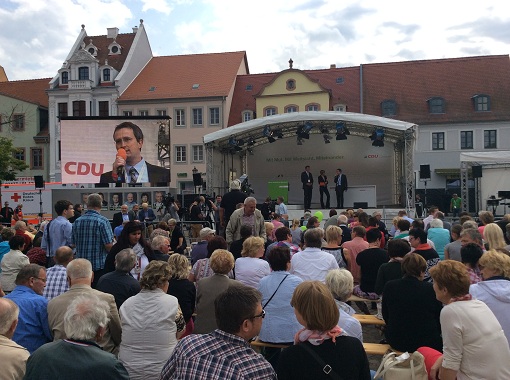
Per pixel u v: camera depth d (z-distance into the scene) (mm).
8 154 32500
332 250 7219
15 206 25938
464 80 41500
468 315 3379
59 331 4172
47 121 46312
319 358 2889
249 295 2750
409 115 40531
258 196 26031
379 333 7422
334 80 43656
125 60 45875
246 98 43844
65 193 20406
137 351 4078
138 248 6477
